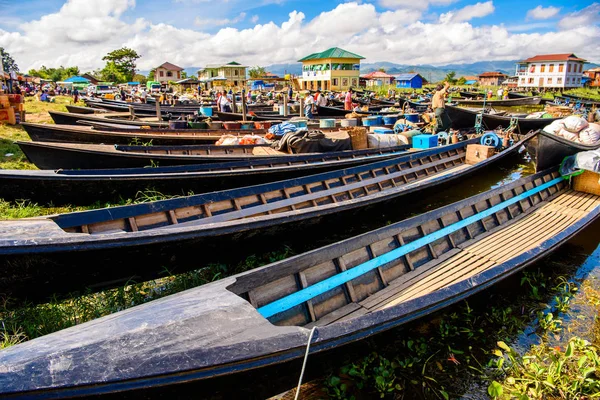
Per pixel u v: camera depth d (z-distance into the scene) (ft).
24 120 69.87
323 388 13.52
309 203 26.27
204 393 9.02
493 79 324.80
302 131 40.83
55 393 7.13
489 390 12.79
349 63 244.01
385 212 28.30
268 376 9.94
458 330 16.40
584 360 13.39
